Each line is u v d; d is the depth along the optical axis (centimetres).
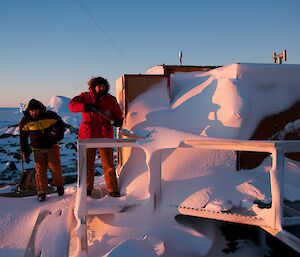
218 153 402
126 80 469
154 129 387
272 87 439
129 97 470
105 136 424
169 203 355
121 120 419
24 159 495
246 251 357
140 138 362
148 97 475
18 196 516
